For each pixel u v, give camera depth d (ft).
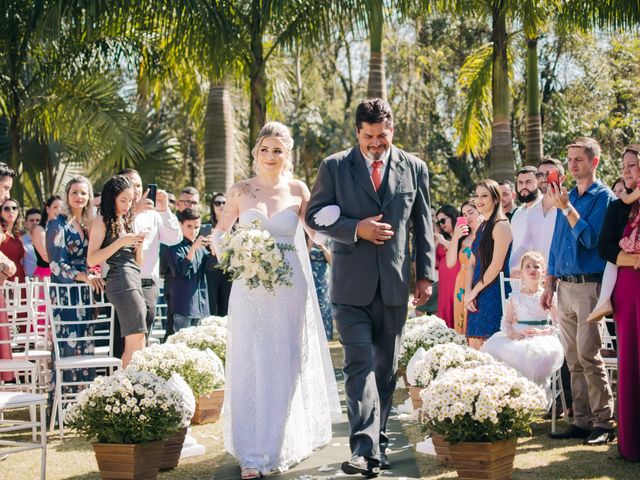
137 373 15.44
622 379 16.03
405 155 16.34
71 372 21.66
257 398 16.72
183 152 67.87
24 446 15.05
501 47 39.06
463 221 22.47
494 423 13.85
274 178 18.06
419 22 67.62
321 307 39.40
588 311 17.31
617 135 64.59
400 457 16.99
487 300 20.35
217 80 38.99
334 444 18.74
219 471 16.46
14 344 24.23
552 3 38.68
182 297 28.37
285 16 38.11
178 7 35.78
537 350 18.15
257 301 17.04
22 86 41.57
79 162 54.60
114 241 20.51
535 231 21.65
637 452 15.85
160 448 15.17
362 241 15.75
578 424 18.13
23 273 30.17
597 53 65.82
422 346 21.49
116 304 20.63
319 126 70.28
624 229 16.15
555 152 65.77
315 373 18.11
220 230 18.02
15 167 42.09
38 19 36.47
